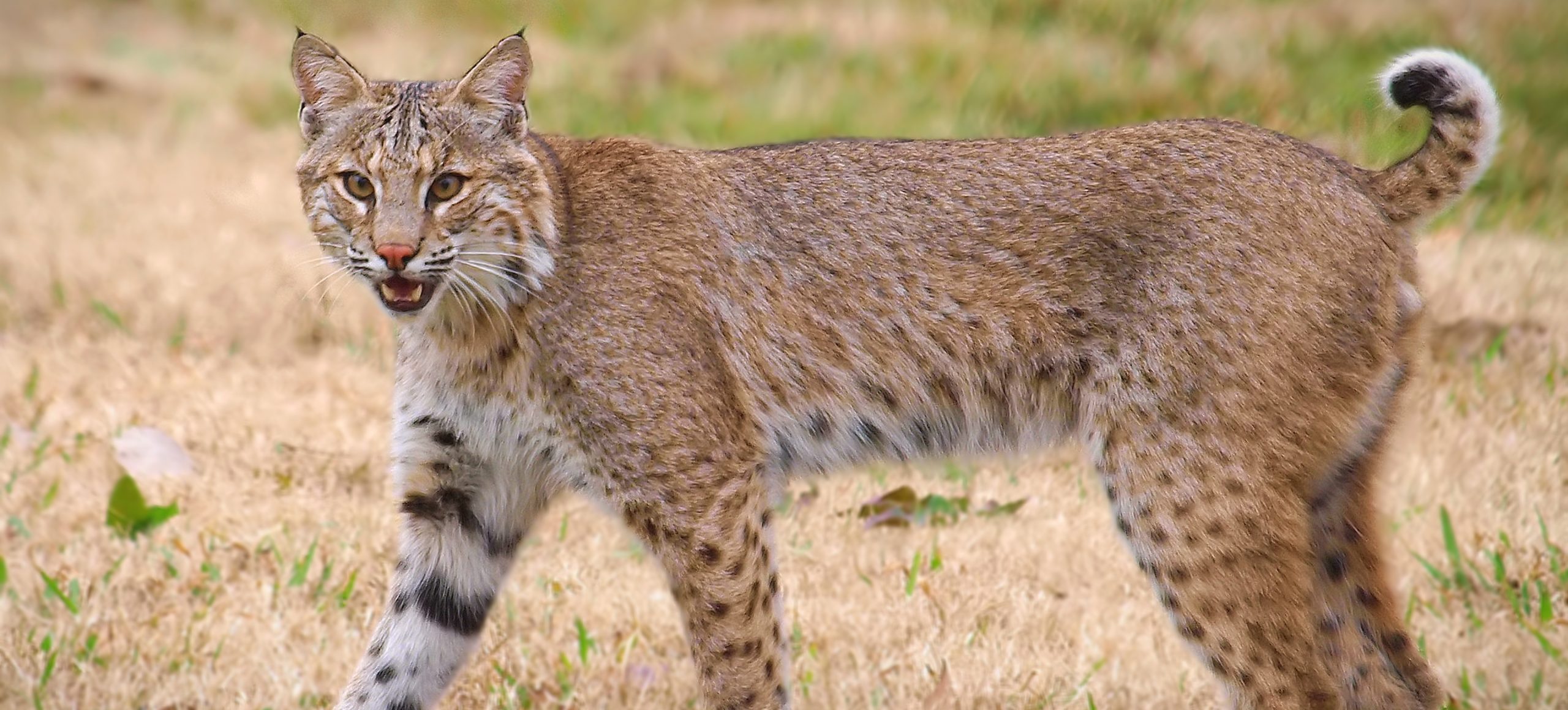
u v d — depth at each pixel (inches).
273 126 956.0
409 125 348.5
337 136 353.7
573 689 411.5
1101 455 362.9
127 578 453.1
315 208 355.6
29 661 408.2
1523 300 632.4
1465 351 600.7
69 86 1019.9
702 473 356.8
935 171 376.8
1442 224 742.5
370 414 572.1
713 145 875.4
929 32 1015.6
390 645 375.6
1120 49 983.6
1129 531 362.0
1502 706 401.7
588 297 357.7
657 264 361.7
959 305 369.4
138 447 525.7
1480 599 452.1
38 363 596.1
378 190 346.9
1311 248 353.7
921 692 411.8
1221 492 352.2
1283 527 353.7
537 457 368.8
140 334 634.8
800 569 476.7
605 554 485.4
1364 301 355.9
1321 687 354.3
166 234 745.0
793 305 374.3
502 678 415.2
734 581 357.1
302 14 1152.8
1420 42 959.6
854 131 892.0
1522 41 959.6
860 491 523.5
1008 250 367.6
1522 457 517.0
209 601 445.1
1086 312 361.4
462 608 380.2
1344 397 356.8
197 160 874.1
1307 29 992.2
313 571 467.2
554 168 366.3
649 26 1093.1
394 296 347.6
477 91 353.1
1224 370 351.3
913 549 491.5
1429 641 429.1
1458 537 478.0
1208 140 366.6
